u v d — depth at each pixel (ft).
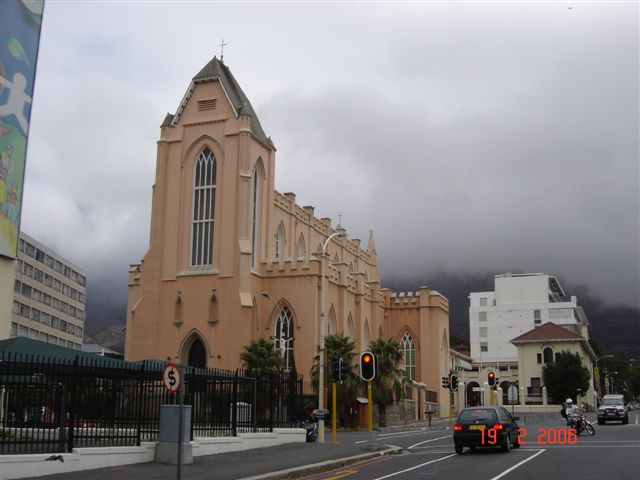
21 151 109.70
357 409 207.62
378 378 210.79
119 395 83.76
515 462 84.23
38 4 112.16
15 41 106.93
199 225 219.82
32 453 70.59
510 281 504.43
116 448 77.87
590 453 95.04
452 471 76.02
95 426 81.15
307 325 215.10
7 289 108.58
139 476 69.97
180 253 218.59
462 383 323.37
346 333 241.96
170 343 213.05
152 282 217.56
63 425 74.23
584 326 544.21
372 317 273.54
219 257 213.46
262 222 225.76
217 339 208.13
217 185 218.59
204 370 112.57
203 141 222.69
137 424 83.66
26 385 74.90
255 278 219.00
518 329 493.36
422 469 79.56
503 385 396.57
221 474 72.79
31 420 75.82
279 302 219.20
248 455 94.22
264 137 235.40
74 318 449.48
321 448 105.81
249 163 218.18
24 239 375.45
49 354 93.09
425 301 290.35
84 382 80.38
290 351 215.72
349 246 311.88
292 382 122.42
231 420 103.55
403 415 246.06
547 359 365.81
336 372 125.80
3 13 104.22
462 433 100.37
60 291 426.51
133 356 214.48
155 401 87.76
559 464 80.94
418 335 290.15
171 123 227.40
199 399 100.01
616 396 202.28
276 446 108.99
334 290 236.02
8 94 105.60
